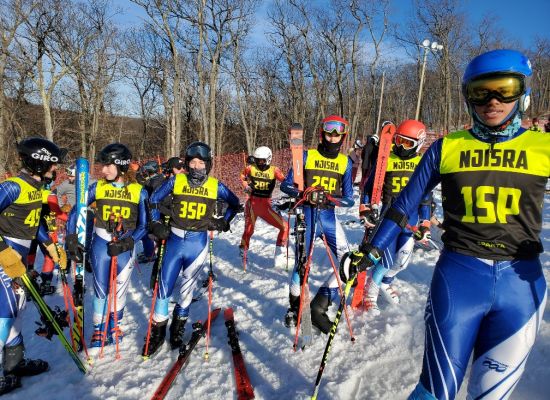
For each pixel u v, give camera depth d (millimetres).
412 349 3084
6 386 2996
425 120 43812
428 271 4805
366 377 2871
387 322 3559
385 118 41500
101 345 3545
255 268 5902
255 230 8531
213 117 21422
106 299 3613
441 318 1816
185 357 3271
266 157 6086
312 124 33938
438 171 1940
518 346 1730
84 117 25469
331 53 29688
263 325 3842
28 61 18859
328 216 3891
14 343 3066
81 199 3332
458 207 1859
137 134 34969
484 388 1780
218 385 2939
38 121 24781
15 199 3004
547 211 7441
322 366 2361
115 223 3480
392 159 4129
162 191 3594
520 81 1675
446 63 31750
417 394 1830
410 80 42688
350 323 3646
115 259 3521
